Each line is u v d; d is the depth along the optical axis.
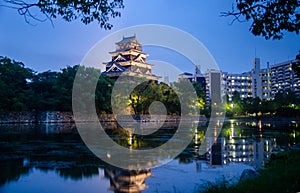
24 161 18.56
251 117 103.81
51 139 31.39
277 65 158.00
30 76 66.62
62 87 63.84
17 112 60.41
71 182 13.55
